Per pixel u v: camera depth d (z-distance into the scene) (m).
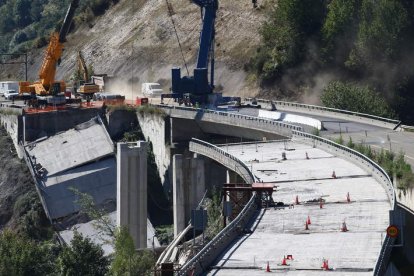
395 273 175.12
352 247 174.38
